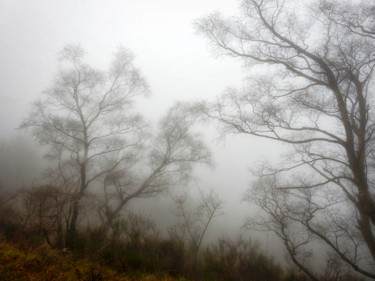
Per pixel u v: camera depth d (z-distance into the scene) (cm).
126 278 669
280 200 1019
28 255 650
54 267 616
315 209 908
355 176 790
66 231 920
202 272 884
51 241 887
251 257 983
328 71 862
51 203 1003
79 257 739
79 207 1127
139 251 866
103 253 798
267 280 922
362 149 765
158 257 868
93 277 565
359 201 785
